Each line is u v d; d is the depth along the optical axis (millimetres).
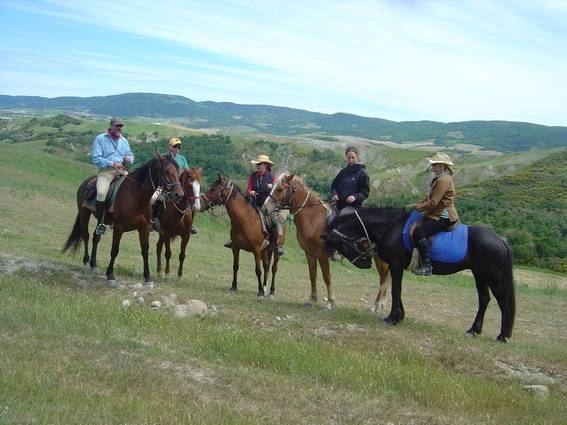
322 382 8883
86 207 13859
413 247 11711
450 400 8781
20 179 37219
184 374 8000
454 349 10938
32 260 13656
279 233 14305
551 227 52438
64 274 13016
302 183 13289
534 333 15625
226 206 13859
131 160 13562
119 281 13188
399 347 10812
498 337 11969
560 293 25688
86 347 8352
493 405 8852
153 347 8789
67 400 6570
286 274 21672
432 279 26562
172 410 6781
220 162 77062
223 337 9859
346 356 9891
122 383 7355
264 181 14219
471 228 11773
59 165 48531
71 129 117688
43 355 7762
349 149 12875
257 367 9086
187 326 10312
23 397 6449
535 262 44844
